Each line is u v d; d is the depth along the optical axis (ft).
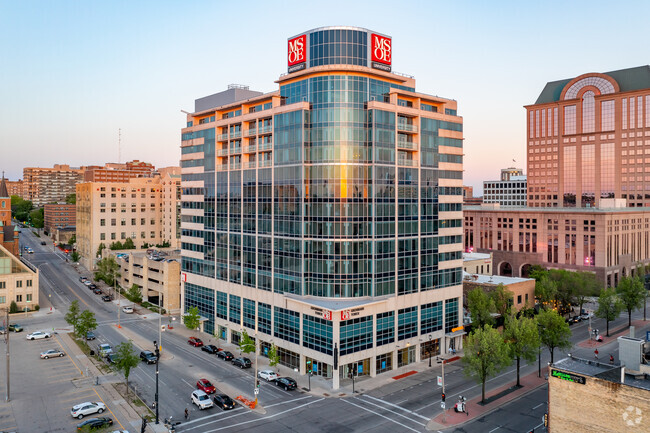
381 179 251.80
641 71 655.76
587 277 424.87
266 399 211.61
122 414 192.75
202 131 334.03
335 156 245.04
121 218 599.98
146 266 421.59
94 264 571.69
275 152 268.82
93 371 245.45
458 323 295.28
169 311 384.68
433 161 280.72
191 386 226.17
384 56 271.28
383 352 249.34
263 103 291.58
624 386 132.67
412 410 200.54
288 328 256.93
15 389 220.02
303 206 250.57
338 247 244.42
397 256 258.37
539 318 252.42
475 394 219.41
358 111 248.73
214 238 317.63
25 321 355.15
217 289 314.76
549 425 150.10
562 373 146.61
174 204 634.02
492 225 587.68
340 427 183.32
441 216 284.41
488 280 370.53
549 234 537.24
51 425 182.09
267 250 273.33
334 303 240.53
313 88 251.39
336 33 257.34
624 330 343.46
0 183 618.85
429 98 283.38
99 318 364.58
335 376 226.38
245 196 290.76
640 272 535.60
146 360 260.42
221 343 301.02
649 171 635.25
